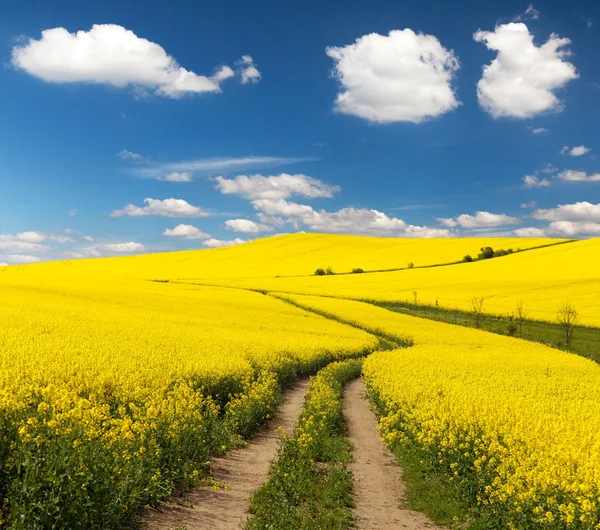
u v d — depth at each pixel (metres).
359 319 51.62
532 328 53.94
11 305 36.34
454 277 89.44
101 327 27.91
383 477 11.64
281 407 18.67
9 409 7.59
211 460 11.20
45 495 5.92
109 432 8.16
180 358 18.80
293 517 8.17
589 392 19.56
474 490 9.46
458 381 19.59
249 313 48.22
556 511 7.60
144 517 7.65
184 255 140.38
